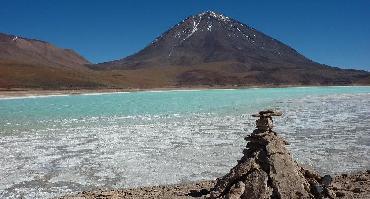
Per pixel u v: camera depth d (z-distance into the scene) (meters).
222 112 32.22
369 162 14.68
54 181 12.52
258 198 8.39
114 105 40.75
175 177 12.91
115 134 20.91
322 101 47.06
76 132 21.62
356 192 9.88
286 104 41.97
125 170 13.75
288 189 8.51
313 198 8.48
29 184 12.23
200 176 13.02
